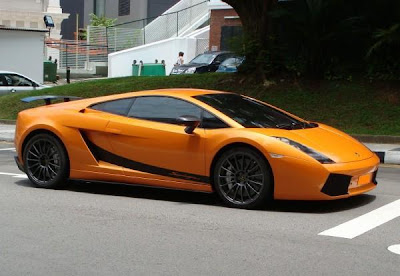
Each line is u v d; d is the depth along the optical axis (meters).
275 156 6.86
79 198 7.90
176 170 7.50
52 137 8.27
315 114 15.49
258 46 17.25
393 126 14.40
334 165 6.81
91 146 8.06
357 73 16.89
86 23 44.62
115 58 31.25
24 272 5.09
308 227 6.40
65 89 20.25
